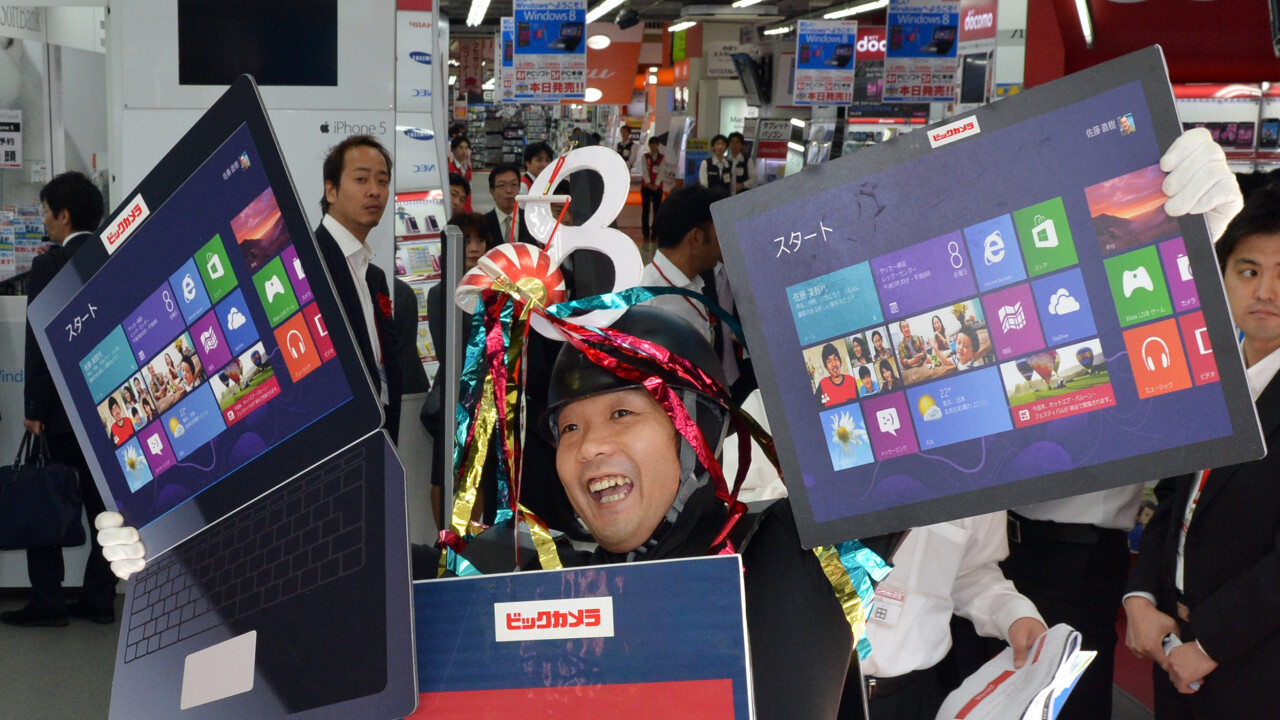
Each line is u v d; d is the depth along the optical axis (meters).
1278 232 2.10
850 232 1.02
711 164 17.77
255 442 1.02
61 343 1.13
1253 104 6.28
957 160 1.00
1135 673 3.57
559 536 1.37
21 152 6.31
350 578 0.93
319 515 0.96
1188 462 0.96
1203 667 1.97
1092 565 2.35
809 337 1.04
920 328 1.01
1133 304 0.97
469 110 33.69
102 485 1.14
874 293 1.02
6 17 6.00
